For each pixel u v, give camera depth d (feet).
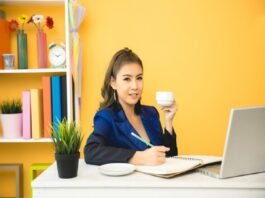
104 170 3.67
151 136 5.42
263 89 7.97
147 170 3.64
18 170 7.63
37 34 7.46
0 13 7.55
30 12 7.88
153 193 3.34
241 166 3.54
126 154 3.99
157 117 5.77
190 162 3.84
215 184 3.32
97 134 4.51
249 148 3.52
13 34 7.85
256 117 3.43
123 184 3.34
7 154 8.07
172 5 7.85
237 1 7.87
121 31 7.87
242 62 7.95
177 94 7.97
